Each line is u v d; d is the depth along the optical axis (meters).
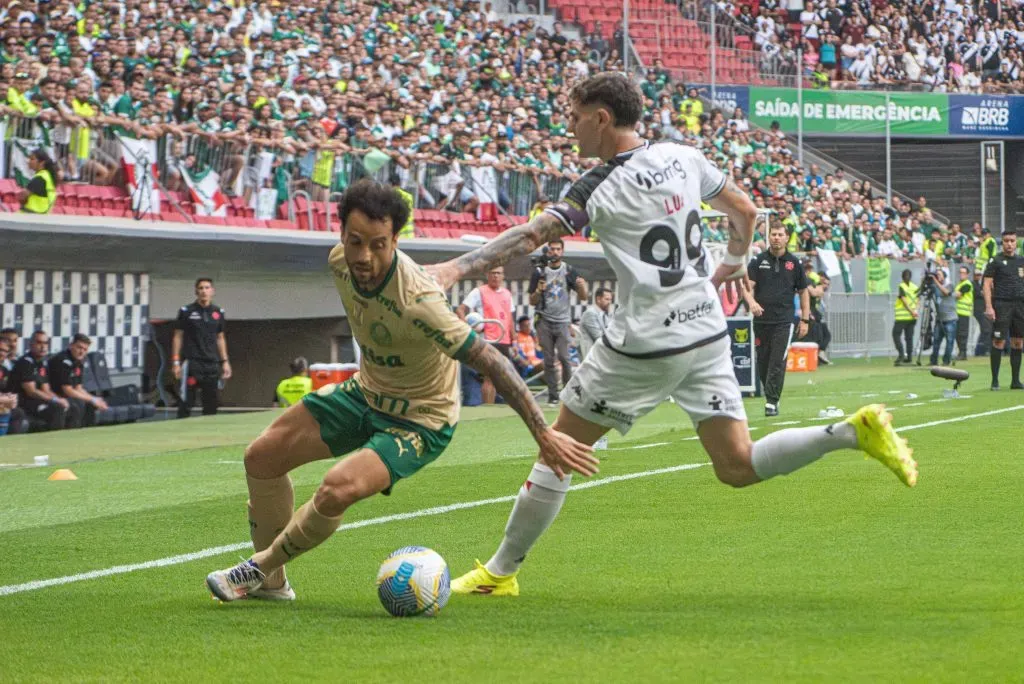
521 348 42.41
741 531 15.46
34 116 34.69
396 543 15.33
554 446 10.57
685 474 21.06
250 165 40.91
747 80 80.38
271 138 41.62
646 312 11.48
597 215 11.45
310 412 11.58
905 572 12.62
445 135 49.44
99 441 30.09
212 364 37.66
